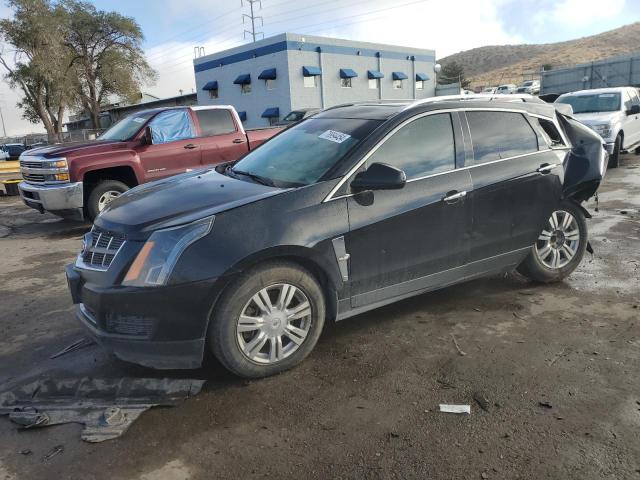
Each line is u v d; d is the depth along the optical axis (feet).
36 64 125.90
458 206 13.71
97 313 10.91
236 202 11.48
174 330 10.58
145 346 10.66
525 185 15.02
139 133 29.66
